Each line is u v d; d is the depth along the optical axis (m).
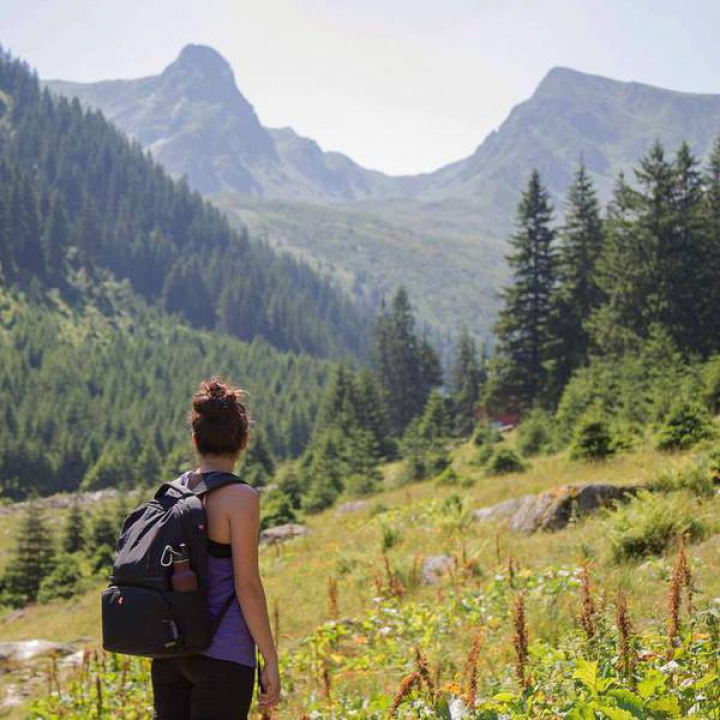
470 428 99.19
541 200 63.97
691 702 3.97
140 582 3.32
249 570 3.44
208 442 3.64
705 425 19.95
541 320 63.72
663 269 53.00
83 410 164.50
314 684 7.73
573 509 13.28
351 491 40.25
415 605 9.80
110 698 8.45
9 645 13.09
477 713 4.42
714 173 60.84
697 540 10.05
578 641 5.37
